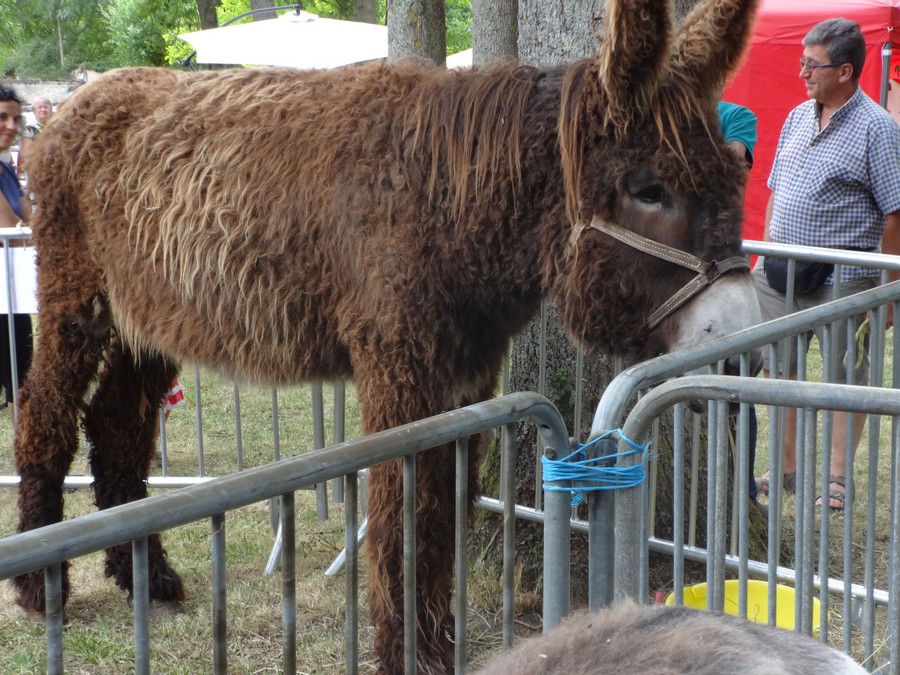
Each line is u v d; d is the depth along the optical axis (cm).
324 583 395
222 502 133
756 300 258
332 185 289
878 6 708
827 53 425
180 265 313
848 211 434
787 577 350
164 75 354
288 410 662
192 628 355
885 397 177
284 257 297
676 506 217
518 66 289
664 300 261
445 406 288
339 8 2353
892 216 431
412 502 166
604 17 258
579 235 268
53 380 359
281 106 308
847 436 231
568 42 364
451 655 292
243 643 348
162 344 336
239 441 452
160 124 327
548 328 382
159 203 320
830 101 436
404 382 276
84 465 546
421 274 275
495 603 377
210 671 328
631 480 190
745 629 89
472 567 397
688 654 81
